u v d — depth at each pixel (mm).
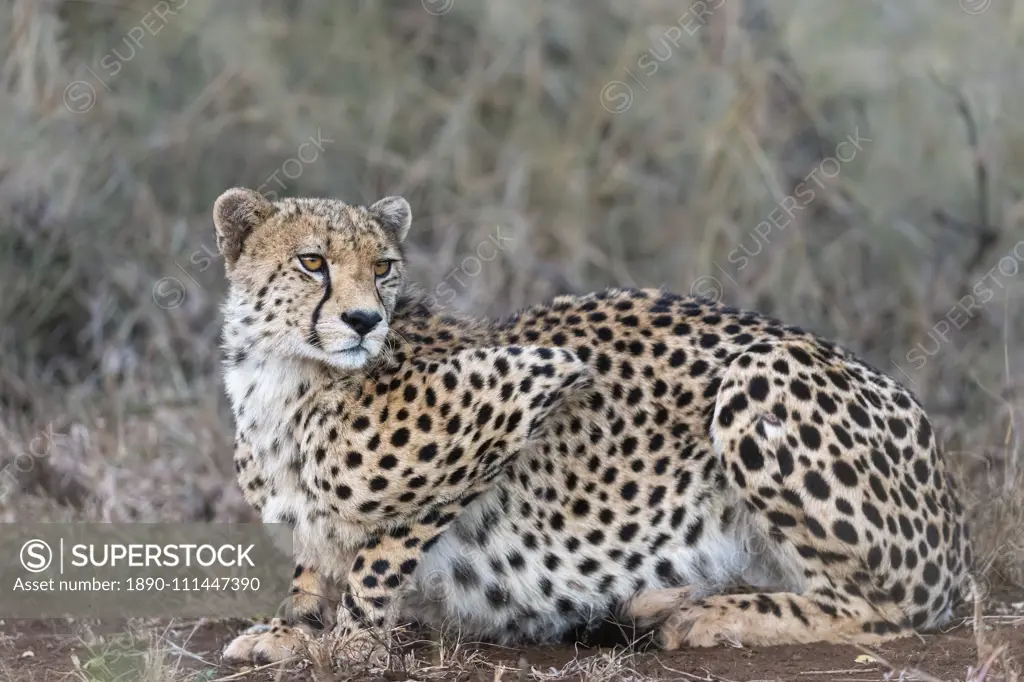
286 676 9992
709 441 10734
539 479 10727
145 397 15805
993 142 18969
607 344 10969
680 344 10969
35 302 16766
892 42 19859
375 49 20375
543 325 11180
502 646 10914
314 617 11031
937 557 10625
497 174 19172
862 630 10461
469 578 10828
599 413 10773
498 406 10234
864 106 19578
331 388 10344
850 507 10344
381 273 10789
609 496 10734
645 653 10445
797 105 19266
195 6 19562
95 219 17625
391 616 10383
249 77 19344
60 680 10117
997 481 12914
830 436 10383
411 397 10234
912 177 19062
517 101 20312
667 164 19625
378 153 19047
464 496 10406
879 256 18500
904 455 10664
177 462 14234
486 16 20484
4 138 17484
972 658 9969
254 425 10703
